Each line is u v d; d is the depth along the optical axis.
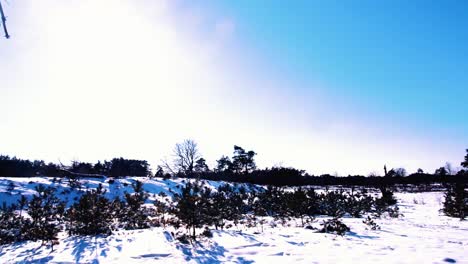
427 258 6.98
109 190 23.44
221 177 42.50
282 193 18.39
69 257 7.48
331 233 10.81
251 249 8.16
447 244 8.73
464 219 16.17
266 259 7.17
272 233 10.68
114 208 12.84
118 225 12.48
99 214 10.92
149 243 8.78
